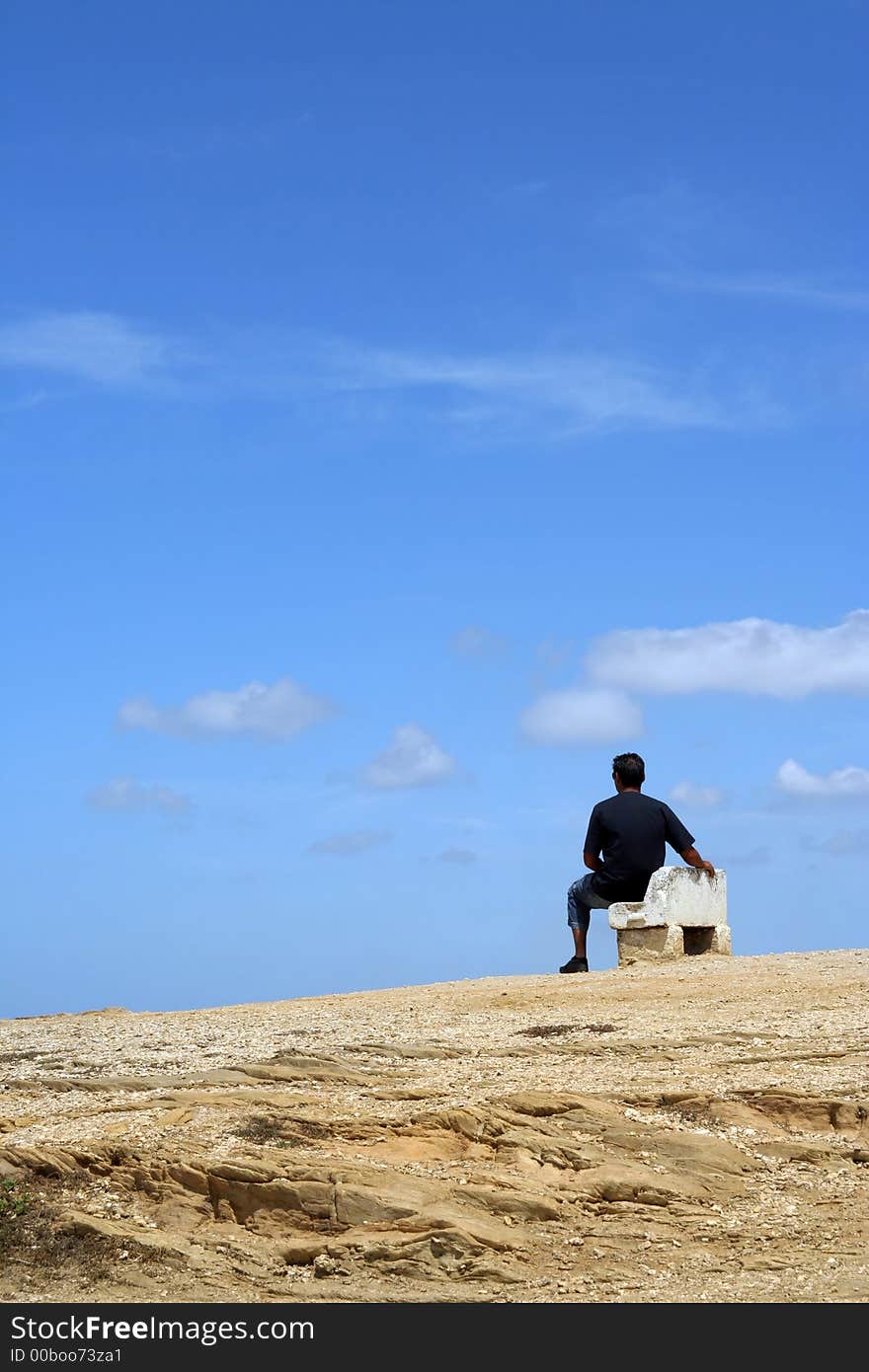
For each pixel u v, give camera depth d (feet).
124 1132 36.83
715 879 64.80
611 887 64.03
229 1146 35.70
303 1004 58.39
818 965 57.21
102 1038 50.39
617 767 66.03
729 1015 48.16
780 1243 32.48
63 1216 33.71
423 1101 38.68
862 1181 34.86
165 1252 32.78
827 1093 38.04
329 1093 39.70
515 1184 34.30
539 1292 30.96
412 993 58.70
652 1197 34.06
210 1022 53.67
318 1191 33.81
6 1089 41.86
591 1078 40.40
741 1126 37.09
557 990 55.36
